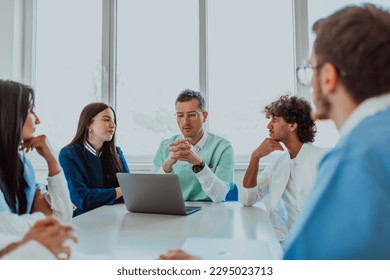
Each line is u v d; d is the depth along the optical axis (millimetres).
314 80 589
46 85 3033
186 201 1859
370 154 477
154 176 1315
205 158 2029
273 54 2820
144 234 1017
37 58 3061
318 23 590
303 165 1542
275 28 2832
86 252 820
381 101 532
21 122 1124
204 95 2822
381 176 462
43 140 1344
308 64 621
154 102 2924
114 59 2961
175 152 1708
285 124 1579
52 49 3055
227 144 2057
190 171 1939
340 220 471
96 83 2986
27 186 1264
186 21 2918
